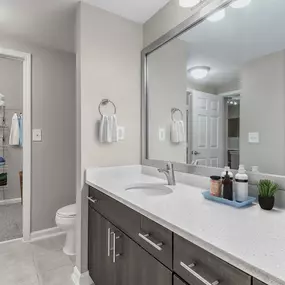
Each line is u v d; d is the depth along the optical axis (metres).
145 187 1.59
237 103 1.24
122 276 1.18
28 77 2.34
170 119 1.71
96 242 1.53
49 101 2.49
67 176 2.61
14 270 1.83
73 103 2.65
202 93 1.45
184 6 1.40
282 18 1.05
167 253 0.85
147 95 1.94
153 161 1.86
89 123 1.74
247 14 1.19
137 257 1.05
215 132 1.37
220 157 1.33
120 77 1.89
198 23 1.44
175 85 1.66
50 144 2.50
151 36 1.89
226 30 1.29
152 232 0.94
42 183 2.44
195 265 0.73
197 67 1.48
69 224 2.05
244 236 0.70
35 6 1.73
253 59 1.16
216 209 0.97
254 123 1.16
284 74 1.04
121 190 1.32
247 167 1.19
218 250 0.63
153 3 1.71
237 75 1.24
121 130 1.89
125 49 1.92
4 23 1.98
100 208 1.47
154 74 1.86
